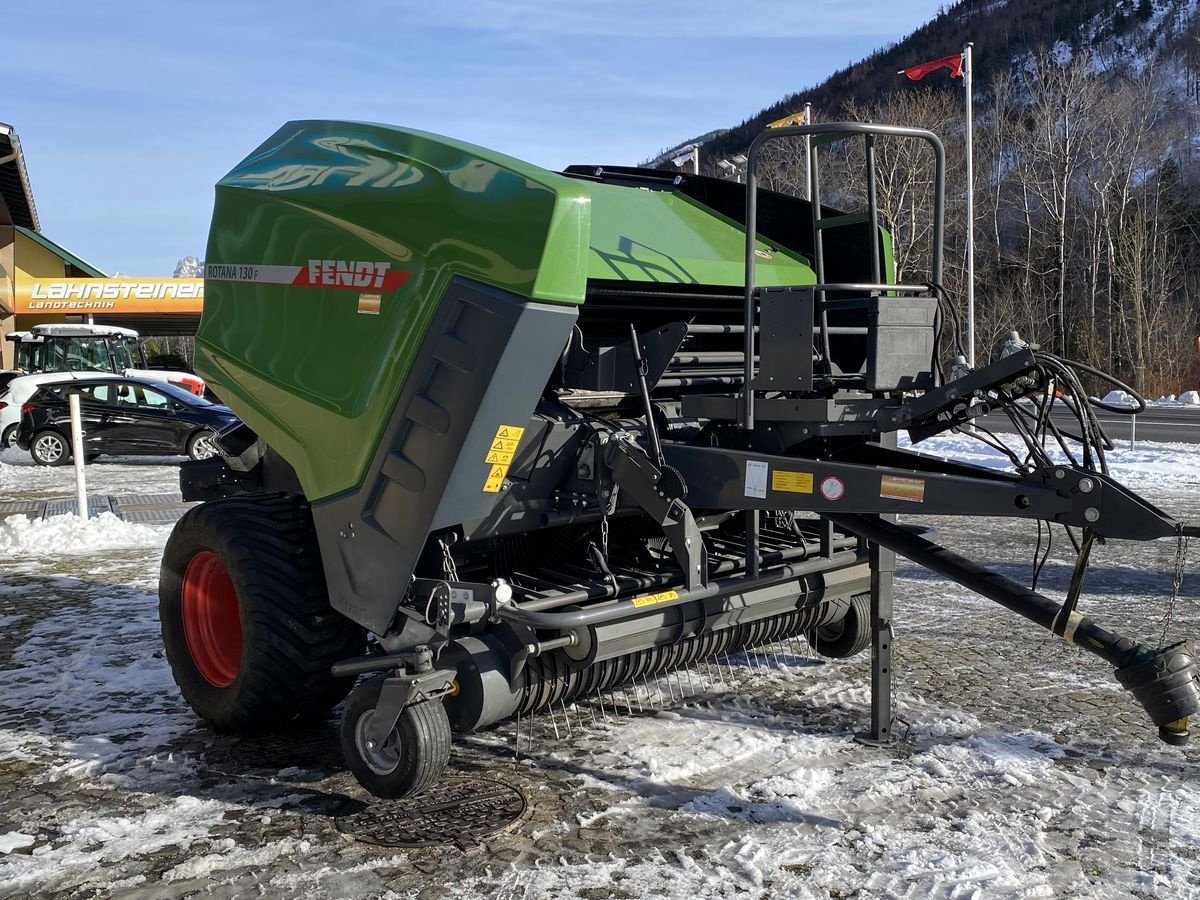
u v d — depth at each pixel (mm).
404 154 3686
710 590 3814
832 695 4836
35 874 3195
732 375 4520
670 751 4137
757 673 5184
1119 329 42156
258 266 4109
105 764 4082
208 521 4223
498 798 3709
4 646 5812
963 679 5090
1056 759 4062
